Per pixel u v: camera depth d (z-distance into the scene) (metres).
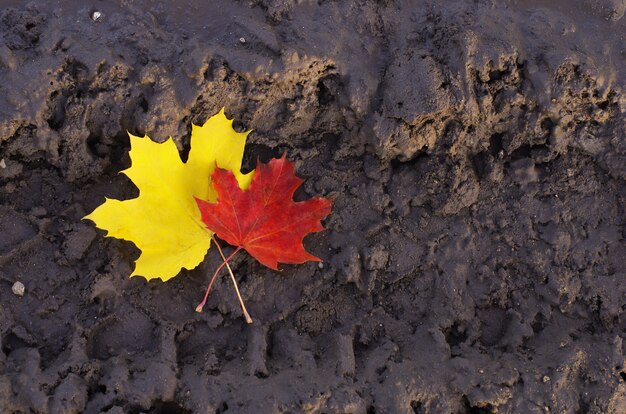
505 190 1.26
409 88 1.22
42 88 1.20
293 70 1.22
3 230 1.21
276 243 1.21
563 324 1.23
